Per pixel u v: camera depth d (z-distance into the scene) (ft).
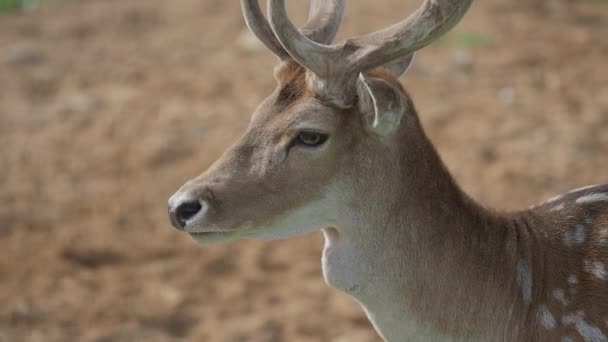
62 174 68.44
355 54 31.35
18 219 63.46
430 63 80.07
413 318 33.22
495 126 71.00
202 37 86.63
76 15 92.48
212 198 32.22
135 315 55.42
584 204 34.40
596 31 87.10
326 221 32.94
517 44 83.41
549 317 33.14
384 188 32.42
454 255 33.06
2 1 94.48
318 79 31.68
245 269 59.31
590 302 32.63
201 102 76.18
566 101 74.59
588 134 70.03
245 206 32.40
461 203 33.53
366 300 33.35
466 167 66.08
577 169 65.98
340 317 54.85
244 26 88.07
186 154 69.87
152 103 76.43
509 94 75.41
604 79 77.92
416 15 30.94
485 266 33.50
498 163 66.80
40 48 86.17
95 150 70.85
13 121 74.90
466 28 85.71
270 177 32.27
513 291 33.71
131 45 86.28
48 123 74.54
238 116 73.61
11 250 60.34
